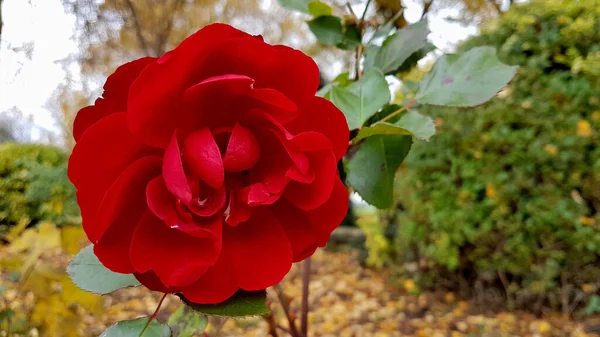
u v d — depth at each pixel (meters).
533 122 0.84
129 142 0.13
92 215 0.12
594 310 0.81
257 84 0.14
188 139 0.13
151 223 0.13
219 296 0.13
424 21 0.23
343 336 0.74
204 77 0.13
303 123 0.14
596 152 0.80
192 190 0.13
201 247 0.13
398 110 0.19
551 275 0.82
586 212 0.80
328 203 0.14
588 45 0.82
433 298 0.98
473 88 0.18
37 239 0.33
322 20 0.25
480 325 0.80
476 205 0.90
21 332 0.36
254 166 0.14
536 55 0.86
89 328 0.67
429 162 0.96
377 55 0.24
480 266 0.91
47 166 1.49
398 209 1.14
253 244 0.14
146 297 0.93
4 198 1.35
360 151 0.20
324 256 1.49
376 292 1.06
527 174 0.85
